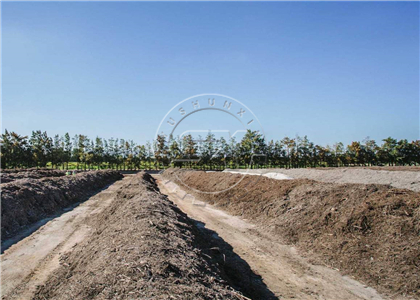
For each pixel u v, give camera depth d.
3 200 10.22
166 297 3.57
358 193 8.58
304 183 11.72
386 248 6.38
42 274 6.11
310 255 7.36
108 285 4.06
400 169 20.83
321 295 5.43
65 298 4.34
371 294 5.45
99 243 6.38
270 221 10.18
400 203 7.26
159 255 4.81
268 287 5.75
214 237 9.10
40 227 10.09
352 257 6.61
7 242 8.40
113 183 28.30
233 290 4.50
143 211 7.83
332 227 7.91
